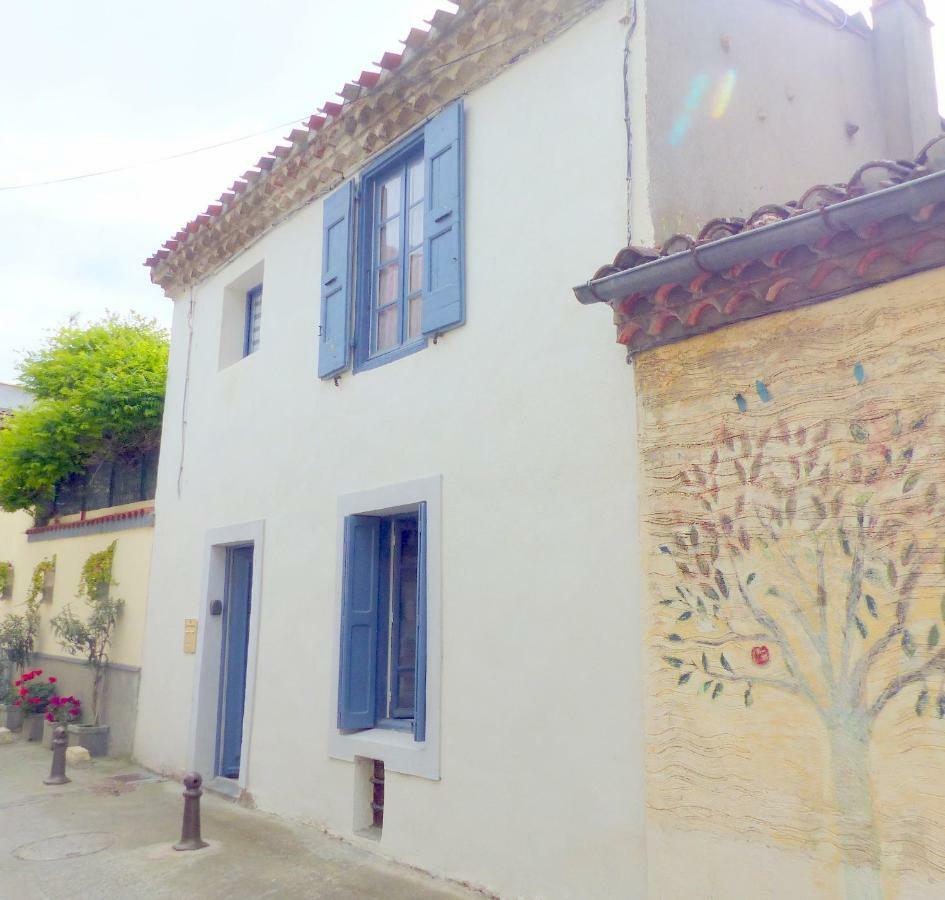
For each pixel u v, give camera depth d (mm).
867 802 3215
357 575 6465
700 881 3688
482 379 5535
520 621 4984
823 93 6266
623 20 4941
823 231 3334
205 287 9633
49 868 5750
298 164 7551
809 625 3465
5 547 14320
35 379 12086
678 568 3955
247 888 5262
